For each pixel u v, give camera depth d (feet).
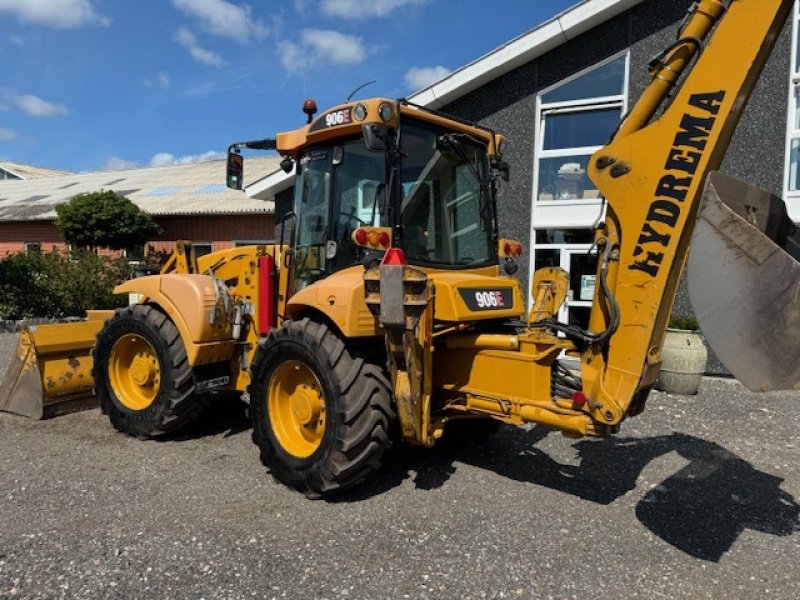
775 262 9.14
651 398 22.74
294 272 15.49
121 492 13.15
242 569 10.02
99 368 17.85
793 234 11.68
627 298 11.01
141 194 69.10
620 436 17.87
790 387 9.21
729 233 9.53
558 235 32.07
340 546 10.85
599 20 29.96
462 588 9.61
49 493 13.01
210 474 14.33
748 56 10.00
